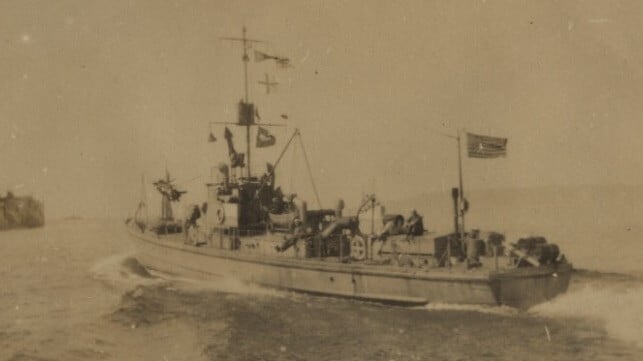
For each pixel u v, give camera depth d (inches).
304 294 750.5
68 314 669.9
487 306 617.6
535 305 639.1
